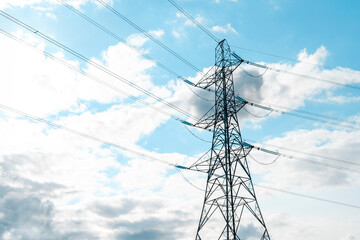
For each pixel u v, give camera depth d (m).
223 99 42.97
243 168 39.19
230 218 34.69
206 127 45.31
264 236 35.41
